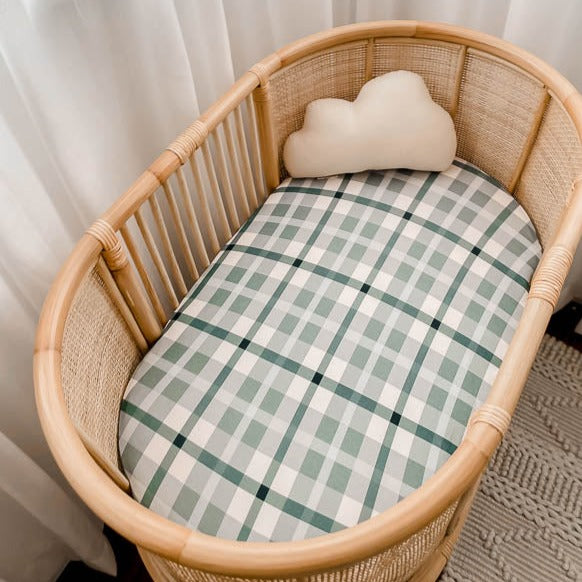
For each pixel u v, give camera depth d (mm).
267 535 683
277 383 797
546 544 1081
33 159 815
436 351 819
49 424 568
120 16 831
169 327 897
